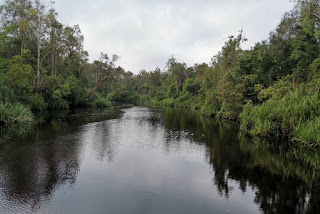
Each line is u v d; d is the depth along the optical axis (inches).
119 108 1963.6
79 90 1690.5
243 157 482.3
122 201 285.3
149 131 780.0
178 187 331.3
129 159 454.3
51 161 422.0
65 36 1574.8
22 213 251.6
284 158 477.7
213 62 2194.9
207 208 275.9
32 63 1409.9
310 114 561.0
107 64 2032.5
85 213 255.6
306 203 293.0
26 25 1247.5
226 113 1068.5
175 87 2984.7
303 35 1165.7
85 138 625.0
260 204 289.1
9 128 704.4
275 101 679.1
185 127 885.2
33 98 1177.4
